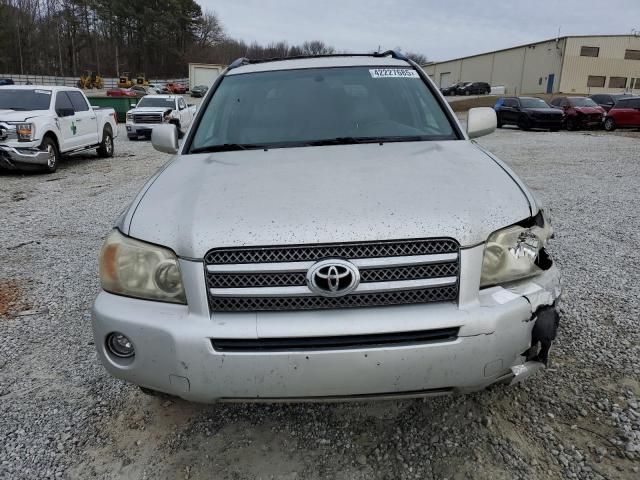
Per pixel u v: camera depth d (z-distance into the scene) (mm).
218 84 3357
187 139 2945
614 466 2021
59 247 5281
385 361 1771
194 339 1803
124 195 8164
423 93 3178
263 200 1988
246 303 1829
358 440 2240
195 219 1923
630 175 9281
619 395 2467
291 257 1805
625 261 4383
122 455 2205
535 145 15148
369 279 1806
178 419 2424
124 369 1956
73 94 12000
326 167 2322
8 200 7910
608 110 22500
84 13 91125
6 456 2207
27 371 2875
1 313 3643
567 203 6898
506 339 1855
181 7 95938
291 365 1779
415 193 2000
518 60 61312
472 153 2562
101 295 2031
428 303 1833
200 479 2051
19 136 9844
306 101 3082
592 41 52688
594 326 3170
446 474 2029
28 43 83625
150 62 95188
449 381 1823
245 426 2357
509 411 2379
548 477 1985
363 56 3631
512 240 1958
